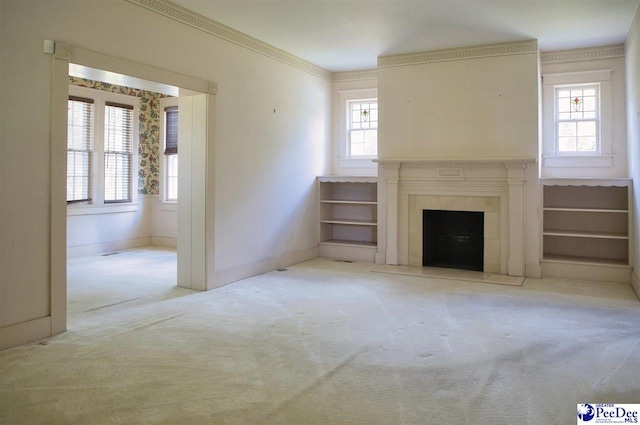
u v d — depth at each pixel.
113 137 8.12
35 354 3.32
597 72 6.19
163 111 8.68
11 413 2.50
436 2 4.70
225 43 5.43
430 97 6.46
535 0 4.64
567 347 3.51
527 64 5.91
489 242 6.19
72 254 7.48
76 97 7.45
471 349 3.47
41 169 3.60
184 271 5.39
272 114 6.32
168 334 3.79
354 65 7.32
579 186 6.30
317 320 4.18
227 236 5.56
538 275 5.96
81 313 4.35
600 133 6.23
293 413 2.50
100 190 7.89
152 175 8.83
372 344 3.57
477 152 6.20
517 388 2.81
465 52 6.22
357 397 2.70
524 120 5.95
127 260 7.19
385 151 6.76
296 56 6.78
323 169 7.67
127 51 4.27
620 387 2.83
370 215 7.70
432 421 2.42
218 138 5.36
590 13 4.98
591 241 6.27
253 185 5.98
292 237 6.88
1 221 3.37
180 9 4.79
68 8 3.77
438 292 5.24
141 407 2.57
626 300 4.88
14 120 3.43
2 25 3.34
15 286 3.47
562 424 2.39
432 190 6.47
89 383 2.87
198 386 2.84
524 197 5.98
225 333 3.82
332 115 7.88
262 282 5.70
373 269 6.46
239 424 2.39
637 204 5.23
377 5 4.77
